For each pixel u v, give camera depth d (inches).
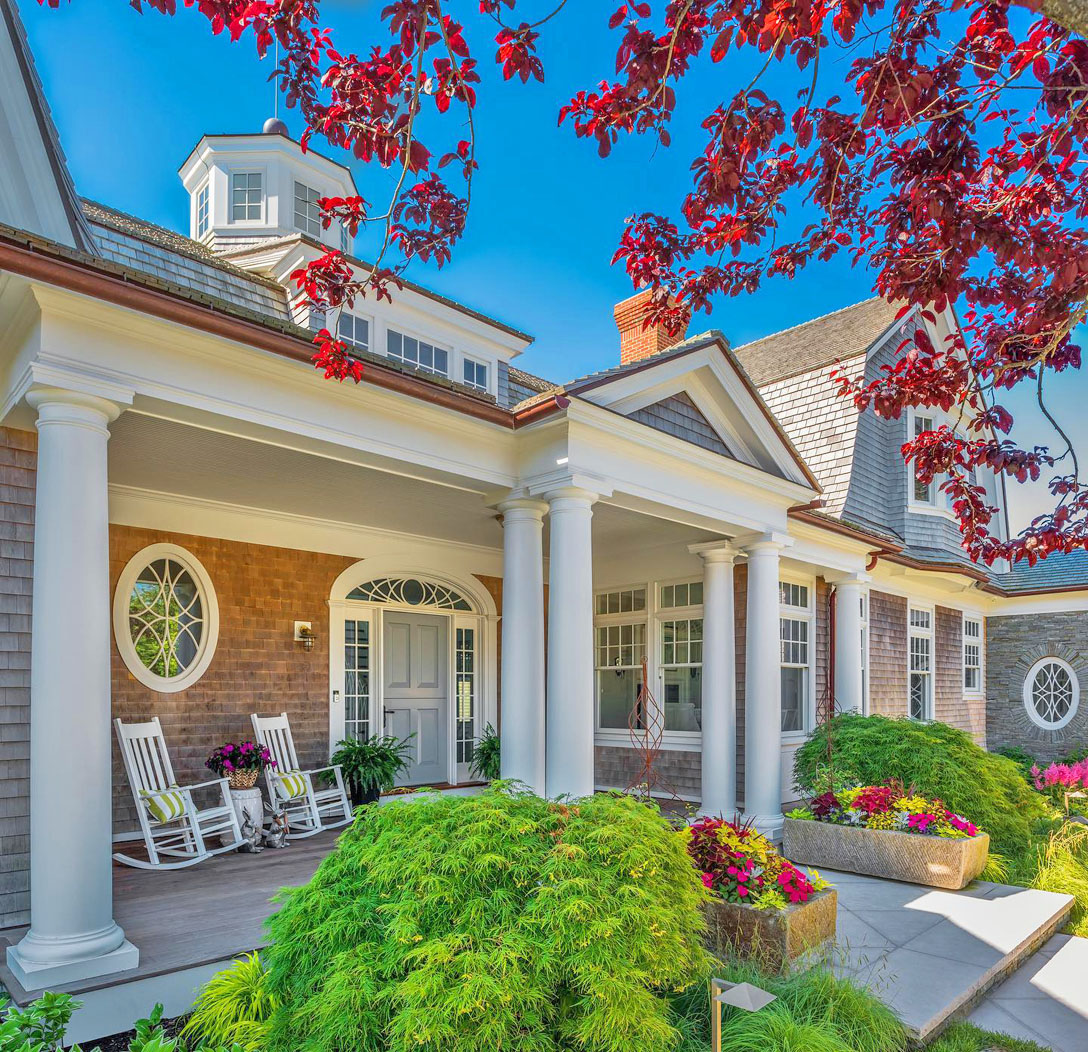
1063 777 431.5
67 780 151.0
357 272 307.0
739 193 126.7
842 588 404.5
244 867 242.5
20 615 184.9
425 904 119.9
